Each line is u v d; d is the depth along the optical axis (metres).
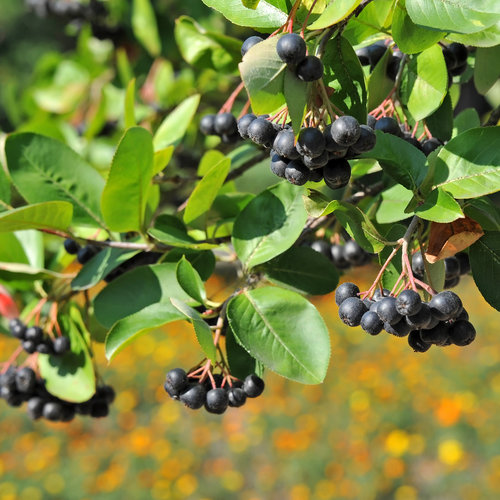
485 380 2.83
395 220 0.57
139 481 2.44
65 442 2.67
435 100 0.57
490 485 2.20
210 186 0.60
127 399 2.90
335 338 3.34
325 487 2.31
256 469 2.47
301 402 2.77
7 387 0.69
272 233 0.59
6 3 5.04
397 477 2.32
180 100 1.02
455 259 0.59
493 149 0.54
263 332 0.56
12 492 2.38
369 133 0.50
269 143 0.52
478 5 0.51
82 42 1.23
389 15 0.57
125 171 0.58
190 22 0.71
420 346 0.53
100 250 0.67
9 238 0.69
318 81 0.51
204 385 0.58
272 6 0.54
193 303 0.59
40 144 0.63
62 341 0.67
